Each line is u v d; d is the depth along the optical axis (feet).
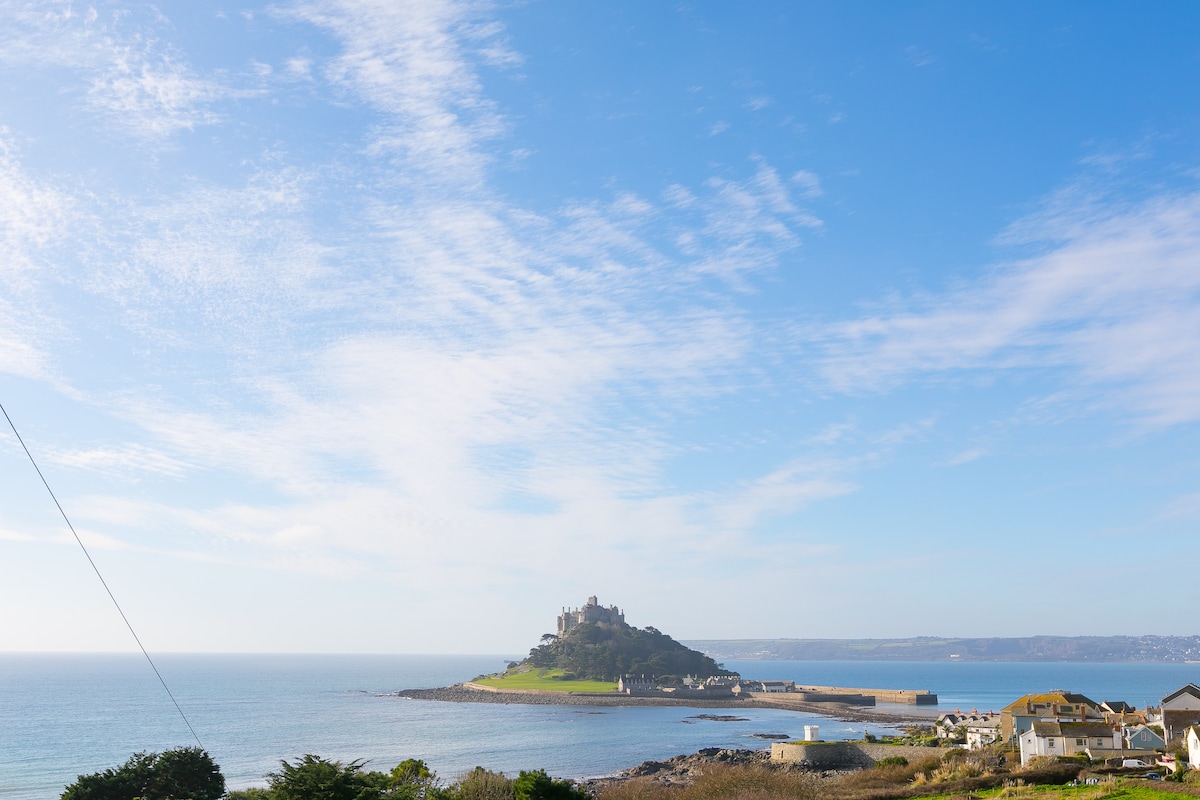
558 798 239.09
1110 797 241.76
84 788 238.27
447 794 249.75
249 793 254.88
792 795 291.38
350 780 200.13
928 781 333.83
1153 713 461.37
